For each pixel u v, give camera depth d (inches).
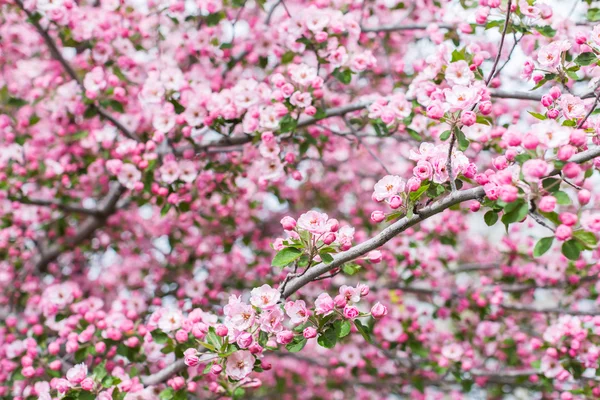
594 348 137.7
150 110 176.9
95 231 222.8
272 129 147.6
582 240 75.9
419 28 177.6
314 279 97.5
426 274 190.2
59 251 207.2
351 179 236.4
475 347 195.3
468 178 91.1
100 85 159.6
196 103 155.0
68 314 152.7
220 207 198.2
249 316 93.0
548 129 77.6
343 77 148.3
